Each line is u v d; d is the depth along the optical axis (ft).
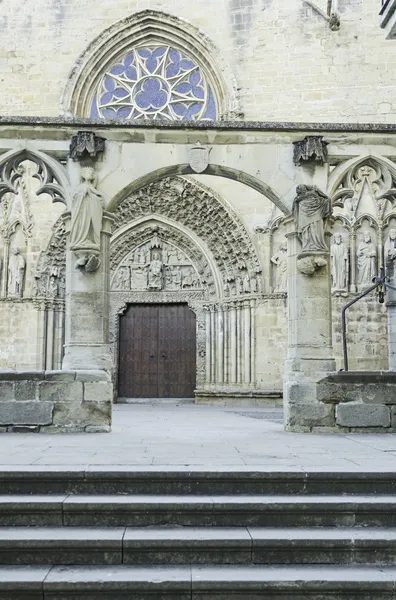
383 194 49.39
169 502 24.62
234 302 91.35
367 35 90.74
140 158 48.24
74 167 47.50
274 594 20.95
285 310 88.43
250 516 24.62
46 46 93.86
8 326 89.71
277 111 90.79
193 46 94.58
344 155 48.67
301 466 27.73
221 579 21.02
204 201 91.76
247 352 89.15
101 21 94.12
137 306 98.53
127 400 96.17
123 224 95.86
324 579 21.12
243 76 91.97
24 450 33.40
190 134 48.62
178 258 96.73
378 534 23.40
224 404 89.35
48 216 91.09
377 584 20.99
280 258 89.10
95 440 38.78
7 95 93.15
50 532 23.32
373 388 44.91
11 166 48.37
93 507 24.43
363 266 87.25
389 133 48.62
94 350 45.85
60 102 92.73
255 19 92.43
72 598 20.66
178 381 96.68
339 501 24.88
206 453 32.50
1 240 90.79
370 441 38.75
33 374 43.93
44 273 90.43
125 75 96.63
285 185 48.55
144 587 20.77
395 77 89.92
